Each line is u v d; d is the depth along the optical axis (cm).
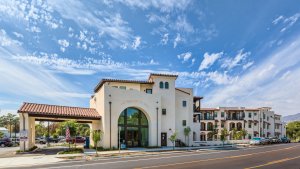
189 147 3700
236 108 7831
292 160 2155
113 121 3259
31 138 3181
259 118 7906
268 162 2009
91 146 3478
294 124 9338
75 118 3178
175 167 1716
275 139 5447
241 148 3728
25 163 1962
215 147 3825
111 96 3278
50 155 2506
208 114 7706
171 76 3888
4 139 4491
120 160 2139
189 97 4288
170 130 3794
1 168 1752
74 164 1886
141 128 3569
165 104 3825
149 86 3884
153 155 2602
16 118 9256
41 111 2939
